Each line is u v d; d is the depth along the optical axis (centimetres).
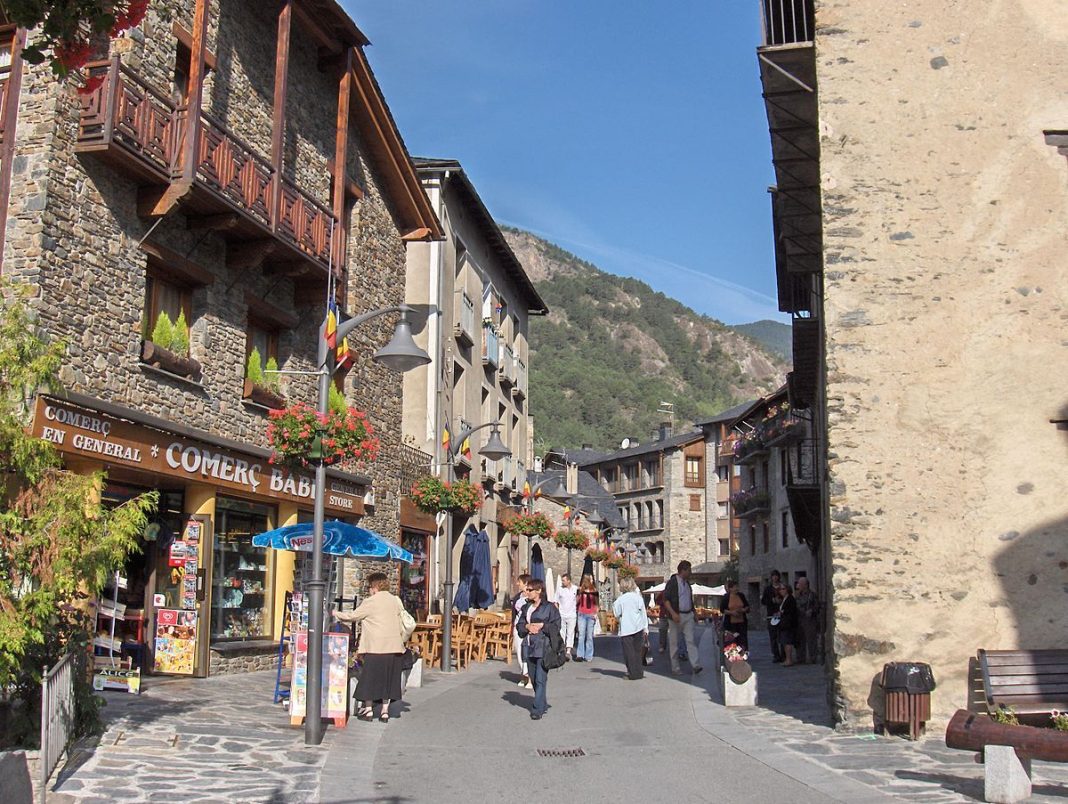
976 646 1095
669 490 7819
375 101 2120
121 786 805
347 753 1017
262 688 1451
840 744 1044
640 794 839
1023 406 1131
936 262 1166
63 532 838
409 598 2492
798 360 2883
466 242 3086
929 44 1205
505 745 1091
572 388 19150
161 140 1376
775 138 1430
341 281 1855
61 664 823
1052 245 1156
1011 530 1110
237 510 1683
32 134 1241
